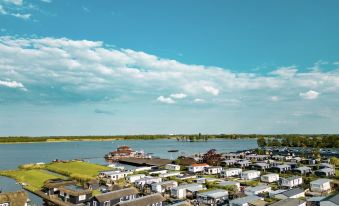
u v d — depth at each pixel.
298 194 84.69
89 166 159.50
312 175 123.94
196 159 175.50
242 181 114.56
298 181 105.94
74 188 89.38
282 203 70.94
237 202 74.81
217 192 85.50
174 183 101.88
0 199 73.44
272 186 103.75
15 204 74.75
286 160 170.88
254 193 88.19
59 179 107.81
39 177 125.81
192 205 80.62
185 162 163.00
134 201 74.38
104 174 124.31
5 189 105.00
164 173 127.56
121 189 88.25
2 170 150.75
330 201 70.94
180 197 90.25
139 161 181.38
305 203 74.12
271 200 79.81
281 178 108.50
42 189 99.62
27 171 142.50
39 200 90.31
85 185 100.50
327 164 146.38
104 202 79.06
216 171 137.88
